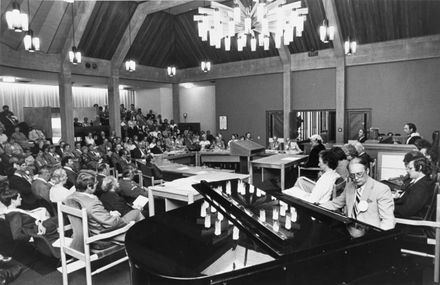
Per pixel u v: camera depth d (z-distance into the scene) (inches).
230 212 118.3
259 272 74.6
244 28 197.3
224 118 557.0
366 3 357.7
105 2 391.2
